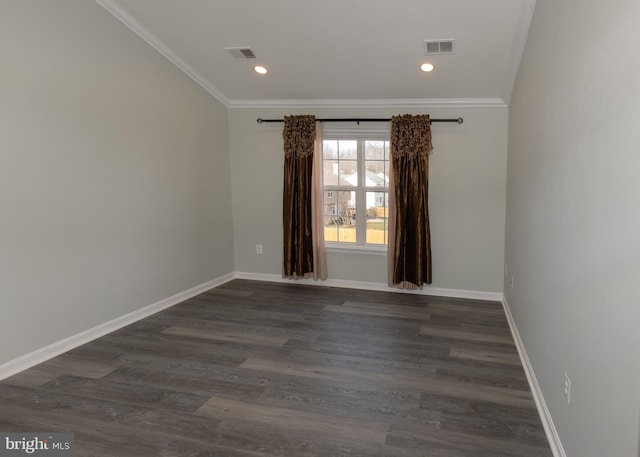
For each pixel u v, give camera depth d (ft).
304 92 15.53
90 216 11.25
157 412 7.95
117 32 11.73
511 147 13.21
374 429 7.40
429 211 15.48
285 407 8.13
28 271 9.73
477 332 12.00
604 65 4.81
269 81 14.97
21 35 9.33
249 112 17.16
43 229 10.03
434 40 11.44
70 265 10.76
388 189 16.17
